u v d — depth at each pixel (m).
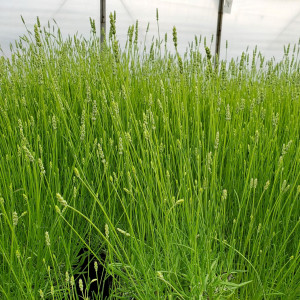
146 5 8.23
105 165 1.40
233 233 1.44
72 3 7.58
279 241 1.63
